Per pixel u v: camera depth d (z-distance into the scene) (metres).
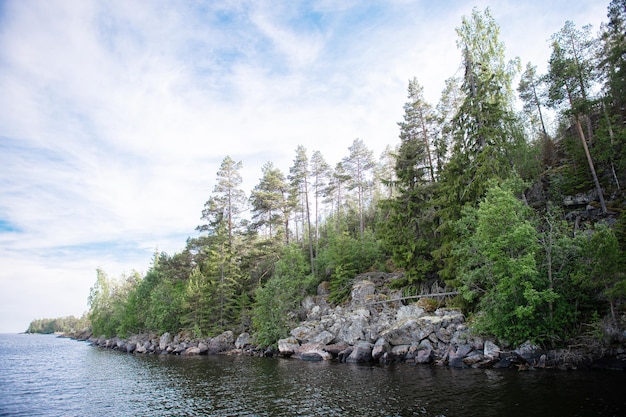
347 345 31.06
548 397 14.59
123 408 18.36
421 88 40.50
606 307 20.58
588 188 32.97
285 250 50.28
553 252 21.42
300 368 27.12
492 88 28.06
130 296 71.06
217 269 52.41
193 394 20.53
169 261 67.81
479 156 27.17
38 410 18.78
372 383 19.83
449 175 29.94
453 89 42.88
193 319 49.44
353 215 69.88
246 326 47.38
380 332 29.83
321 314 39.88
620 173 31.34
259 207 59.47
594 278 19.38
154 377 27.73
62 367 37.53
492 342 22.69
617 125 32.62
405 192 34.47
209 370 29.52
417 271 32.62
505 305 21.17
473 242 23.31
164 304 56.44
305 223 73.25
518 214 22.39
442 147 35.84
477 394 15.84
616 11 31.70
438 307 29.88
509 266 20.64
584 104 31.56
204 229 59.97
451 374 20.56
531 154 30.48
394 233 34.00
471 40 30.11
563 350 20.02
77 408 18.91
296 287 45.88
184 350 46.12
